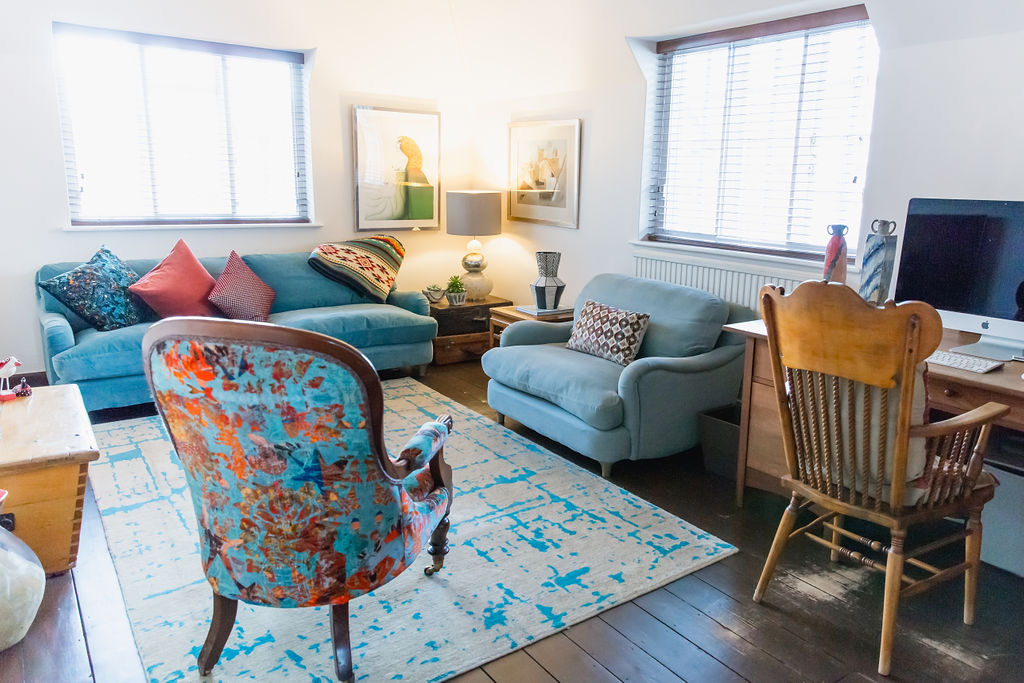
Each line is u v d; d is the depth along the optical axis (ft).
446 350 16.20
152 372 5.13
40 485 7.18
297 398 4.91
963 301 7.80
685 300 11.21
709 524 8.92
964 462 6.56
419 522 6.29
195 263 13.78
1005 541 7.91
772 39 11.41
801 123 11.25
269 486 5.27
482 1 14.75
